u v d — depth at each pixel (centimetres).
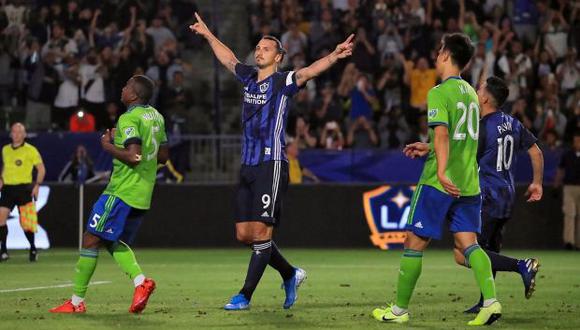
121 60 7044
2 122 6975
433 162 2447
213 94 7600
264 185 2722
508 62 7200
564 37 7506
